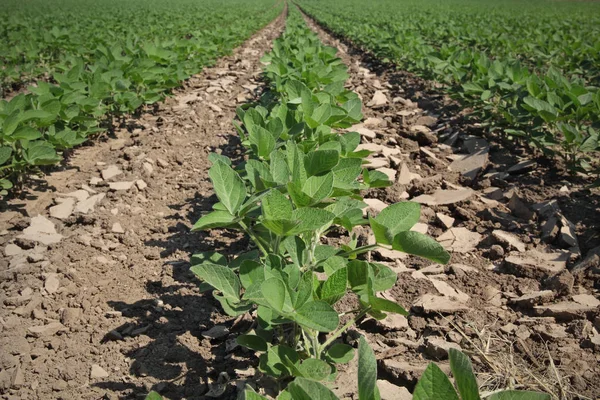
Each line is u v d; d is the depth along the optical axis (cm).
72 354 305
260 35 2470
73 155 645
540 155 597
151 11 2977
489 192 525
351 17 2738
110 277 388
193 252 430
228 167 248
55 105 526
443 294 348
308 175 265
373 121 759
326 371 216
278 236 258
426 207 489
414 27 1811
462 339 301
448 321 318
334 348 241
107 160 637
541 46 1099
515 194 477
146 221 488
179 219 496
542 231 431
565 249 405
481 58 750
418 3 4959
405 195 514
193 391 277
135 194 536
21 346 307
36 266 391
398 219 225
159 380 286
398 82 1091
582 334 301
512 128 609
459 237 434
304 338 260
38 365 295
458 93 741
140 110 840
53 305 349
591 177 533
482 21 1989
